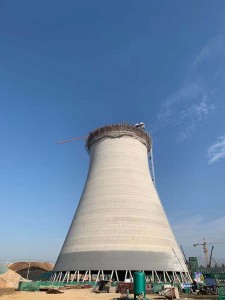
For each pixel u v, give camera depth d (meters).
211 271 84.50
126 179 51.03
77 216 50.66
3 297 27.44
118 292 33.72
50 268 101.19
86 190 53.34
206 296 29.33
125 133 57.50
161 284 34.34
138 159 55.94
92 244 44.31
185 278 46.28
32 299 26.02
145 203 49.44
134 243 43.59
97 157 56.84
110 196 48.84
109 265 41.38
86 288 39.03
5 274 47.28
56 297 27.80
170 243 47.91
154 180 66.81
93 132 60.22
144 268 41.31
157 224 48.09
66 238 50.19
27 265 97.06
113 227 45.22
